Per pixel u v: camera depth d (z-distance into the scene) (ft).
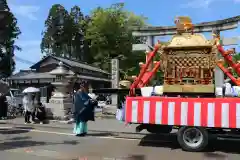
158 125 31.55
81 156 26.99
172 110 29.89
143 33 61.00
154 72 33.99
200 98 29.14
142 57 146.92
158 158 26.43
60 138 36.65
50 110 53.21
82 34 206.18
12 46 152.46
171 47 31.60
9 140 35.12
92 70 138.82
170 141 34.55
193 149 29.19
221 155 27.73
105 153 28.32
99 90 41.60
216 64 31.27
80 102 38.42
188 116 29.30
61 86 54.24
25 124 49.08
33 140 35.17
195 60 31.17
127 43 149.48
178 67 31.55
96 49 156.25
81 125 38.27
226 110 28.17
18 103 76.02
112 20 151.74
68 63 124.26
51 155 27.32
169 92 31.37
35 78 122.62
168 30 59.06
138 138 36.70
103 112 63.82
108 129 43.16
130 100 31.55
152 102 30.66
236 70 31.78
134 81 34.22
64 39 209.46
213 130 29.96
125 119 31.63
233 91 30.37
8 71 150.82
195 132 29.30
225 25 51.80
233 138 35.63
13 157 26.40
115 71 75.56
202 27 53.83
